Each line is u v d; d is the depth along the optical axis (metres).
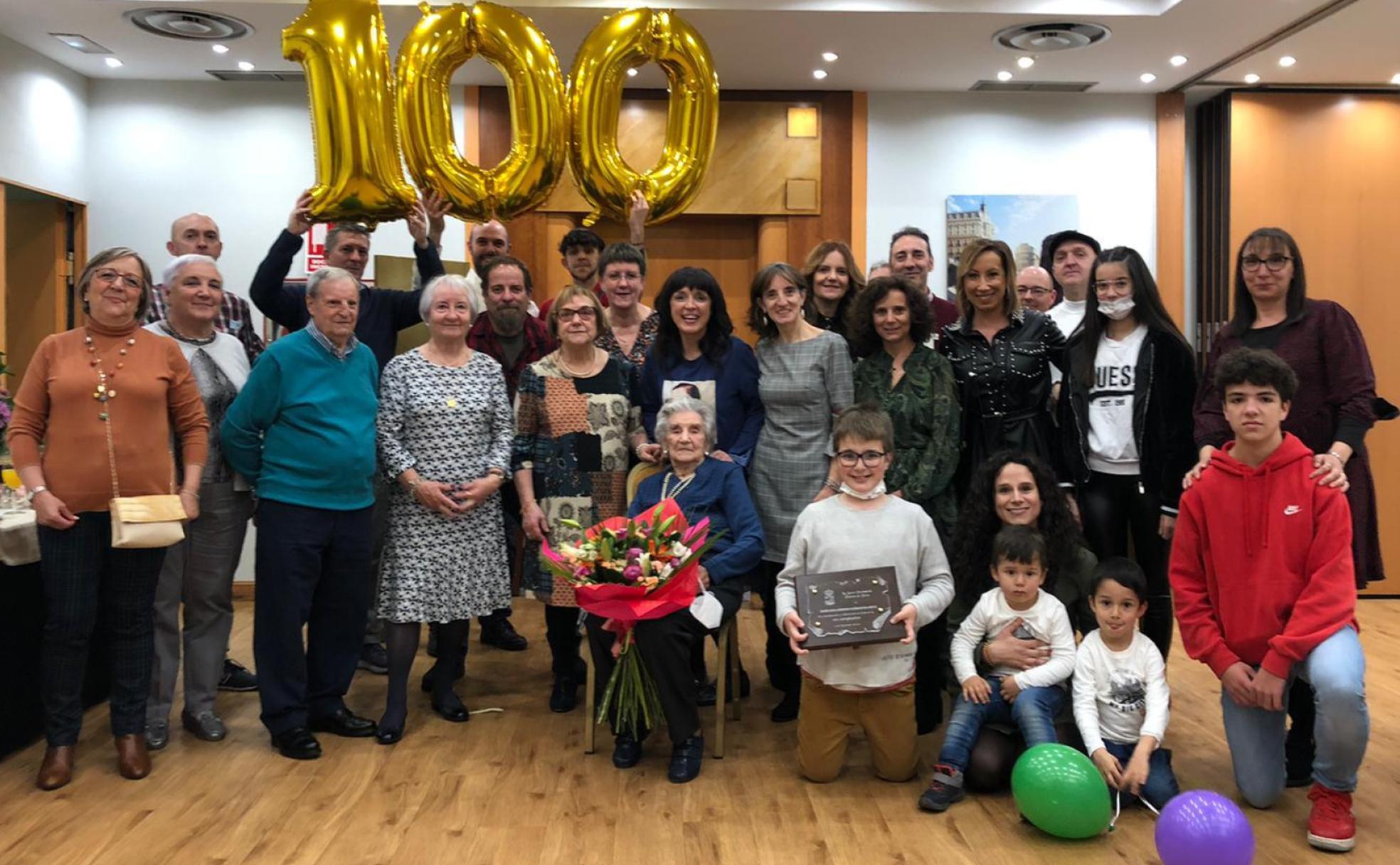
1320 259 6.65
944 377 3.42
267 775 3.09
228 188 7.06
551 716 3.69
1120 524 3.45
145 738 3.17
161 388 3.07
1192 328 7.19
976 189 7.17
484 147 7.05
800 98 7.13
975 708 2.98
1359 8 5.40
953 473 3.35
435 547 3.42
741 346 3.67
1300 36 5.84
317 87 3.53
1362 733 2.54
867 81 6.91
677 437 3.31
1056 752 2.66
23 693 3.31
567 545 3.18
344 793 2.96
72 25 5.94
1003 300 3.49
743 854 2.57
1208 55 6.19
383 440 3.42
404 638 3.44
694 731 3.14
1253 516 2.77
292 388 3.25
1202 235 7.08
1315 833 2.60
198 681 3.44
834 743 3.04
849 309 3.63
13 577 3.26
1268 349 3.12
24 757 3.25
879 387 3.51
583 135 3.77
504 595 3.58
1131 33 5.86
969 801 2.93
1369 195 6.68
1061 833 2.62
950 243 7.16
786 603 3.06
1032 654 2.97
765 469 3.58
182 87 7.04
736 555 3.23
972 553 3.22
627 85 7.06
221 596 3.46
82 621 3.00
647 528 3.13
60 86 6.70
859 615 2.93
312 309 3.30
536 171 3.72
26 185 6.38
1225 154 6.77
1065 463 3.47
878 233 7.17
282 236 3.73
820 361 3.52
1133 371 3.37
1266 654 2.70
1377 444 6.03
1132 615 2.89
